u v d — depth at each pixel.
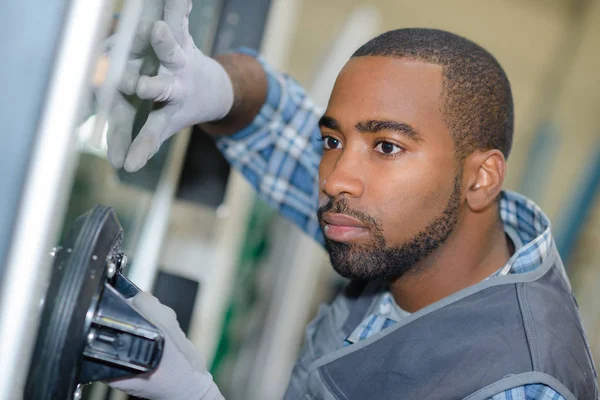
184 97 0.82
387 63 0.81
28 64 0.44
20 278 0.44
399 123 0.79
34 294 0.45
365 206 0.80
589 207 3.01
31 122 0.44
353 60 0.84
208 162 1.30
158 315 0.65
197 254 1.40
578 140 3.51
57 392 0.53
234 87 1.01
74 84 0.44
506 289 0.84
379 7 3.06
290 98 1.14
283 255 2.35
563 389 0.74
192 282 1.38
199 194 1.31
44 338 0.51
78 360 0.55
